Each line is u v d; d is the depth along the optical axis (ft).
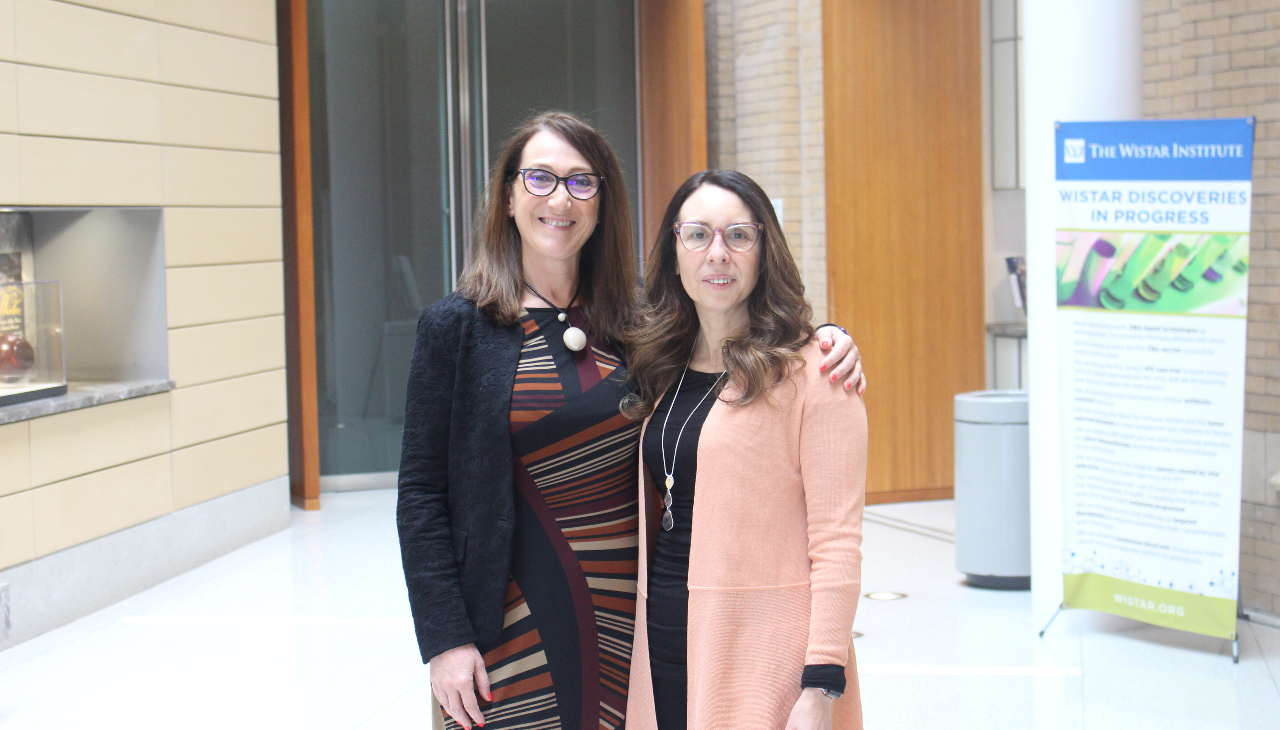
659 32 26.32
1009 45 23.22
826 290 23.16
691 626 6.44
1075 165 14.28
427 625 6.57
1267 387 15.10
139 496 18.07
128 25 18.04
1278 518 15.08
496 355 6.79
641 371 6.96
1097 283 14.34
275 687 13.51
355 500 25.41
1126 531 14.42
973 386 24.08
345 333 26.53
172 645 15.23
